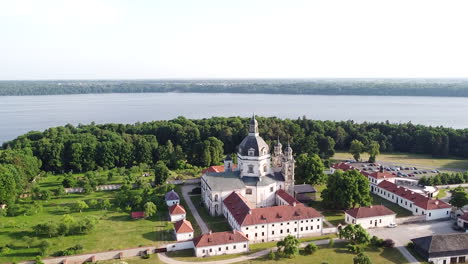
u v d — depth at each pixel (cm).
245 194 17788
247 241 13662
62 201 19462
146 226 15975
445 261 12988
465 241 13288
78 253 13150
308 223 15075
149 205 16950
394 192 19325
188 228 14638
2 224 15838
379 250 13675
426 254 12950
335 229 15300
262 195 17975
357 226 14088
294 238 13388
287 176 18612
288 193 18125
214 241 13412
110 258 13138
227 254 13475
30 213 17350
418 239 13638
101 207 18288
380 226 15888
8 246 13775
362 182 17100
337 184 17175
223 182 17588
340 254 13375
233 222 15488
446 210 16938
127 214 17438
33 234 14962
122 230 15512
